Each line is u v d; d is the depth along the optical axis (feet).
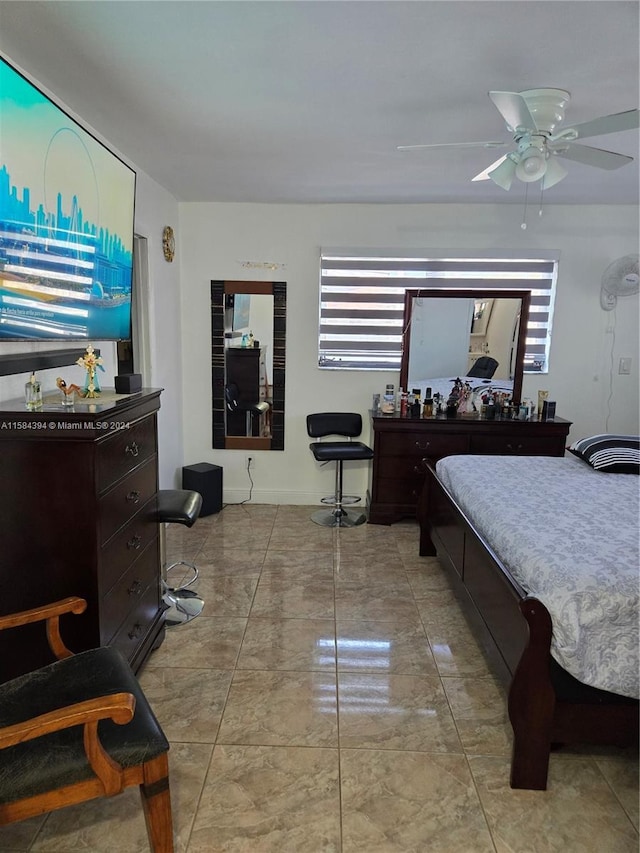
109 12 5.37
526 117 6.32
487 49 6.02
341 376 14.44
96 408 5.73
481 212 13.57
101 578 5.82
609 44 5.86
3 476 5.56
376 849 4.99
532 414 13.64
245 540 12.42
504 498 8.19
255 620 8.97
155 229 11.84
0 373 5.94
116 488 6.20
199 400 14.57
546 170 7.44
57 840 5.03
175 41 5.92
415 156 9.80
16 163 5.41
